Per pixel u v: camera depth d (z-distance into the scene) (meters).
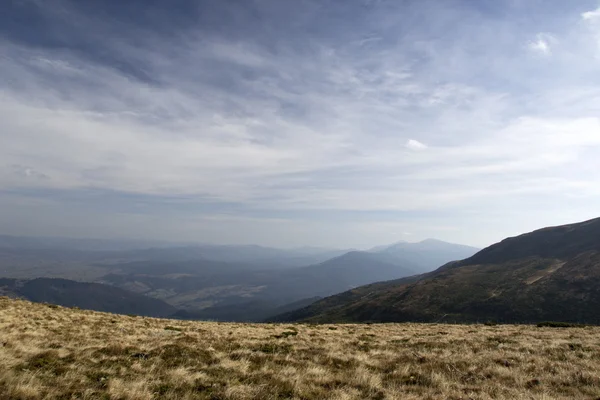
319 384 11.43
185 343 18.03
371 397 10.26
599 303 81.88
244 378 11.62
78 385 9.66
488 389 11.21
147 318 37.53
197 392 9.85
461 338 25.30
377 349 19.67
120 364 12.43
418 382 12.20
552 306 87.50
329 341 22.95
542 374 13.23
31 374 10.14
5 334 16.64
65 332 20.23
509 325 42.88
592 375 12.57
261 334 26.67
